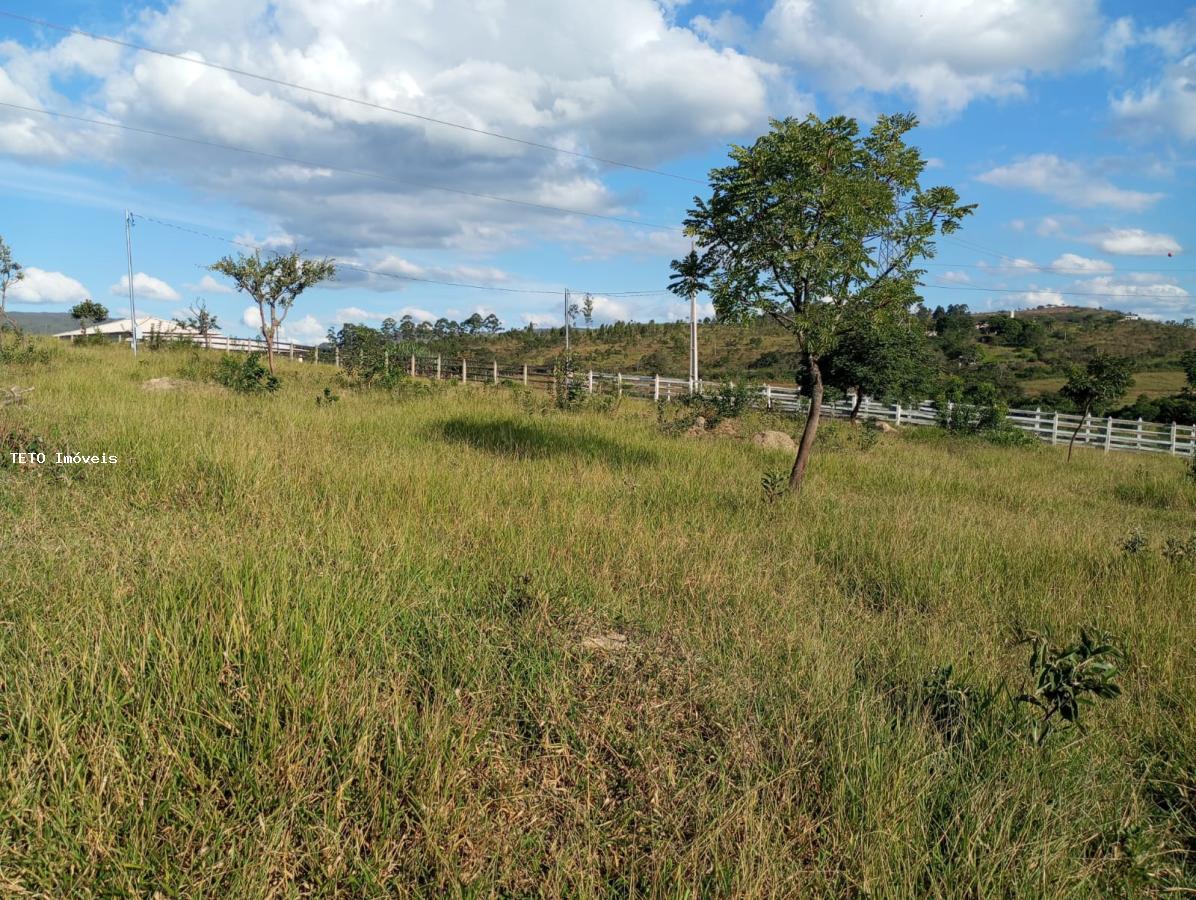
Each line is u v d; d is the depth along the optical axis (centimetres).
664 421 1781
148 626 359
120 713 306
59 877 241
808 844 298
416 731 324
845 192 864
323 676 339
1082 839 312
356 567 499
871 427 2286
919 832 301
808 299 941
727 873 273
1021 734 371
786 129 908
